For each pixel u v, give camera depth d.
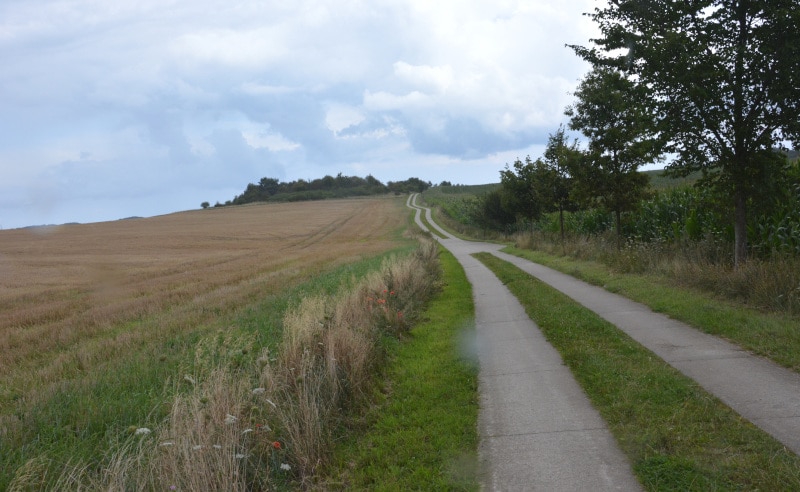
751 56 10.48
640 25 12.21
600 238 22.75
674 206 18.89
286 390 6.08
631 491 4.18
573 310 11.02
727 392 5.91
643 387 6.22
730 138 11.42
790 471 4.09
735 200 11.59
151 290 22.73
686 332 8.67
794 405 5.41
